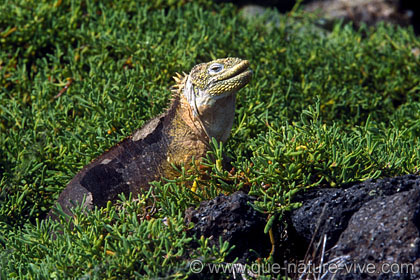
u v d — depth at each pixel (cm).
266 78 1614
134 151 1179
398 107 1661
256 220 1046
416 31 2608
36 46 1722
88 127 1330
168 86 1542
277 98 1519
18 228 1209
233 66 1141
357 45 1823
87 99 1431
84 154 1261
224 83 1133
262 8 2227
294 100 1552
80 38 1727
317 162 1082
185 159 1165
